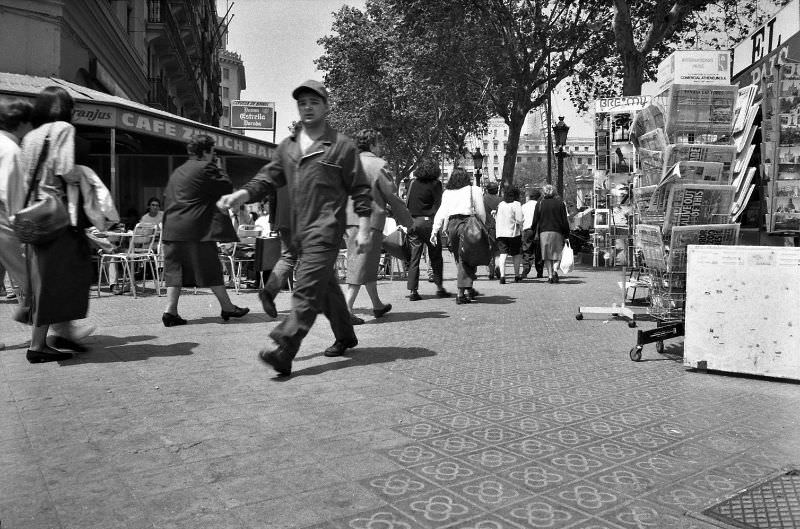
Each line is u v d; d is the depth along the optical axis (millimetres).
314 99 4453
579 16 23328
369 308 8188
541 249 11984
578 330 6543
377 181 6770
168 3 26188
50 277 4660
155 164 17922
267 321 6902
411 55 26719
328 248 4422
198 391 4023
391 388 4133
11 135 4730
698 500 2482
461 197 8711
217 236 6629
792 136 5594
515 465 2820
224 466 2803
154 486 2592
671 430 3314
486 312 7848
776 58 7578
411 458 2898
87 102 10664
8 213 4551
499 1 22828
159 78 26766
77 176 4656
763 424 3428
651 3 19750
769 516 2346
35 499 2467
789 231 5648
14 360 4898
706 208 5344
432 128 35531
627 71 16672
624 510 2395
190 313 7535
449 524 2273
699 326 4617
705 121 5730
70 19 15156
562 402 3834
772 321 4352
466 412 3611
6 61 13578
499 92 25547
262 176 4594
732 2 19953
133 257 9305
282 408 3670
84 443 3082
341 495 2508
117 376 4395
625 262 7258
